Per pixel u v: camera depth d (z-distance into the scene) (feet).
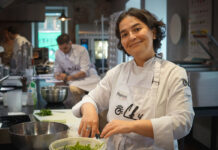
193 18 12.96
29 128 4.73
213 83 8.39
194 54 12.78
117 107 4.46
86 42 23.93
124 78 4.60
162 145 3.68
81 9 27.99
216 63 10.37
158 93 4.16
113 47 17.08
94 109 4.67
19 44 17.04
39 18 24.49
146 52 4.29
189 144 12.80
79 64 12.96
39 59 20.57
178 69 4.16
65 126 4.62
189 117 3.78
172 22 15.21
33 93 7.55
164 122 3.68
